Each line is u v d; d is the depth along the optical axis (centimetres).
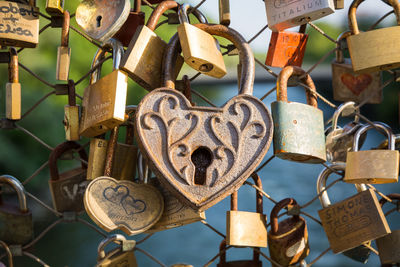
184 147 140
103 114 154
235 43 162
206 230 532
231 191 140
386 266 182
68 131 169
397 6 168
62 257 478
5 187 171
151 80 158
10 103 168
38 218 590
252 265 175
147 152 139
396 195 183
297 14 160
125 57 154
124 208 154
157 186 165
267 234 177
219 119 143
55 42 704
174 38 159
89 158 163
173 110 143
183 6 164
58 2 161
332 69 196
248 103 145
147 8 595
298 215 179
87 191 152
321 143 163
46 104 714
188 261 453
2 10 159
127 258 168
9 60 169
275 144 159
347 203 173
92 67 171
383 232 166
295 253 175
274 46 171
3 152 685
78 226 558
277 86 163
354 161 168
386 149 176
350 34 172
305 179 702
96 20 156
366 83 197
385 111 1010
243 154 141
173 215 160
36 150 715
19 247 168
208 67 158
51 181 173
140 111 142
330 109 908
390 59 165
